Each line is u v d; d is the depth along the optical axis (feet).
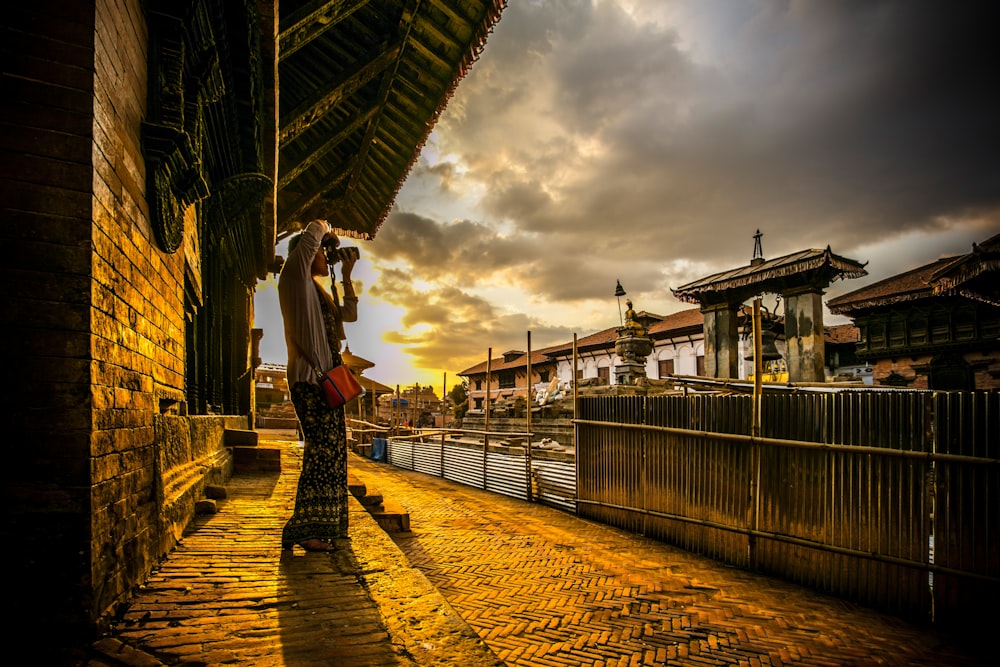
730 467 22.02
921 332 88.38
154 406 9.68
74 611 6.24
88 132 6.75
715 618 15.20
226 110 14.51
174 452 11.85
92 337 6.63
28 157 6.47
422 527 26.37
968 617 15.38
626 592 17.07
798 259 67.72
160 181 9.70
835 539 18.37
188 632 6.62
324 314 11.03
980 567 15.33
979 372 82.23
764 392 21.62
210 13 10.71
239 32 11.74
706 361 80.02
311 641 6.47
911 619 16.38
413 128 27.68
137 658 5.92
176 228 11.36
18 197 6.39
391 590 8.29
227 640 6.42
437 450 54.80
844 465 18.39
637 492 26.63
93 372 6.64
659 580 18.66
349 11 17.70
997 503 15.16
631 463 27.09
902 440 17.17
